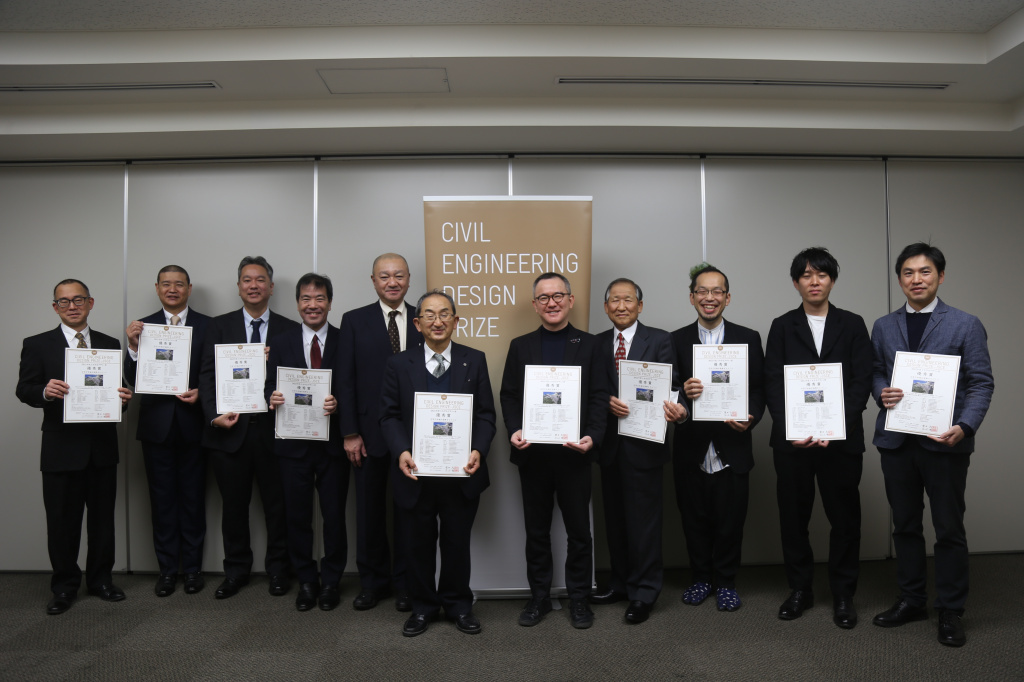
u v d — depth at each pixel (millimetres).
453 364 2828
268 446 3342
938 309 2777
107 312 3912
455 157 3953
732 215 3998
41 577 3748
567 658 2570
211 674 2471
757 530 3859
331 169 3953
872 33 3158
